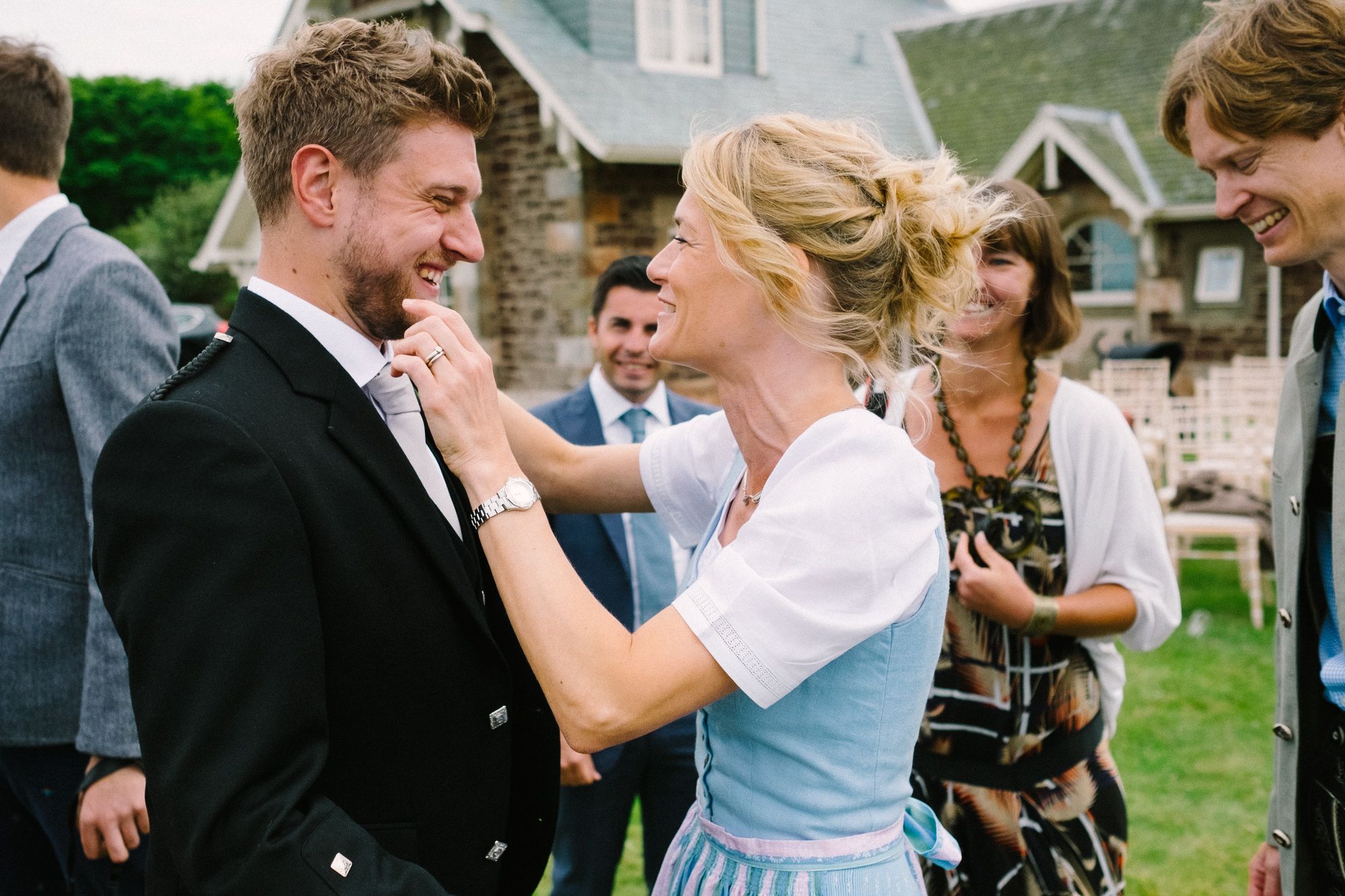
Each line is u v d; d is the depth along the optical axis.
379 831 1.30
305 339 1.34
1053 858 2.00
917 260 1.35
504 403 1.77
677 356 1.38
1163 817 3.74
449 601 1.35
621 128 10.96
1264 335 13.20
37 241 2.18
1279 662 1.79
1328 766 1.71
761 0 13.66
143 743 1.19
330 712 1.27
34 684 2.13
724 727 1.39
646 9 12.30
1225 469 7.16
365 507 1.29
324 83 1.32
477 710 1.38
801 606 1.23
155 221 30.97
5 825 2.29
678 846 1.50
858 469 1.27
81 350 2.06
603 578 2.73
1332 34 1.49
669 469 1.68
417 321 1.39
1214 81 1.57
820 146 1.33
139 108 40.97
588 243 11.09
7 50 2.20
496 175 11.88
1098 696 2.09
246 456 1.20
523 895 1.57
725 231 1.30
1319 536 1.72
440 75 1.34
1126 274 14.36
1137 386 10.17
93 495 1.22
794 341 1.35
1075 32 16.16
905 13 18.64
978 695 2.03
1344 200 1.56
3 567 2.12
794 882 1.33
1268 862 1.90
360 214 1.34
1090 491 2.06
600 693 1.21
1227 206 1.64
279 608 1.19
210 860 1.14
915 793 2.07
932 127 15.84
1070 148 13.54
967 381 2.10
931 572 1.31
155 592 1.18
